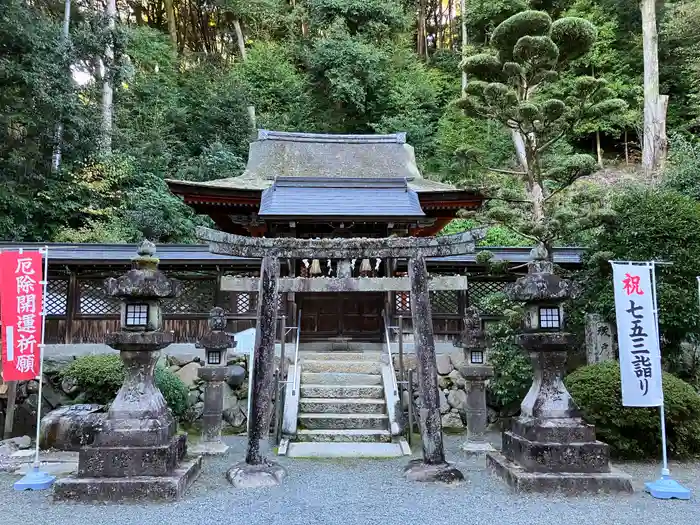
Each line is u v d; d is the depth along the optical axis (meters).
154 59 25.03
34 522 4.12
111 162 17.08
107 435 4.91
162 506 4.51
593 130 22.56
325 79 25.27
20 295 5.74
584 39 8.23
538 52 8.02
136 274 5.24
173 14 29.92
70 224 15.98
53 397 8.63
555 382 5.38
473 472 5.79
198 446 6.92
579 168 7.84
